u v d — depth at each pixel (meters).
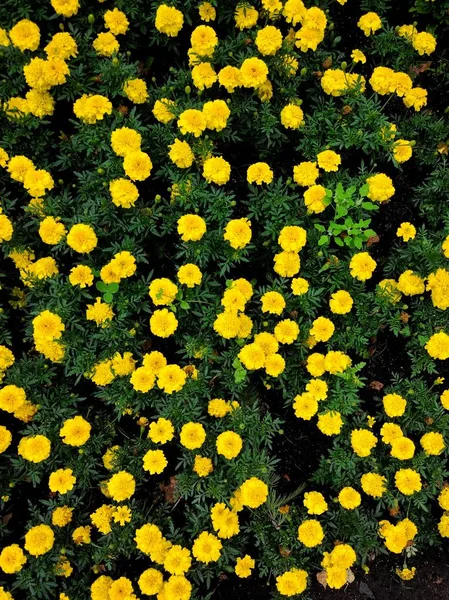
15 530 1.08
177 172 1.06
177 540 1.03
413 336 1.13
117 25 1.05
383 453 1.12
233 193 1.16
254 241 1.12
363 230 1.19
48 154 1.08
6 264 1.10
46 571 1.00
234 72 1.04
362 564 1.08
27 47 1.00
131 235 1.06
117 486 0.97
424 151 1.20
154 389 1.05
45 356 1.03
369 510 1.12
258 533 1.06
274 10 1.10
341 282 1.09
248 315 1.11
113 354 1.03
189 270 1.00
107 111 1.00
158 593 0.99
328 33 1.22
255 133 1.14
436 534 1.16
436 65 1.26
